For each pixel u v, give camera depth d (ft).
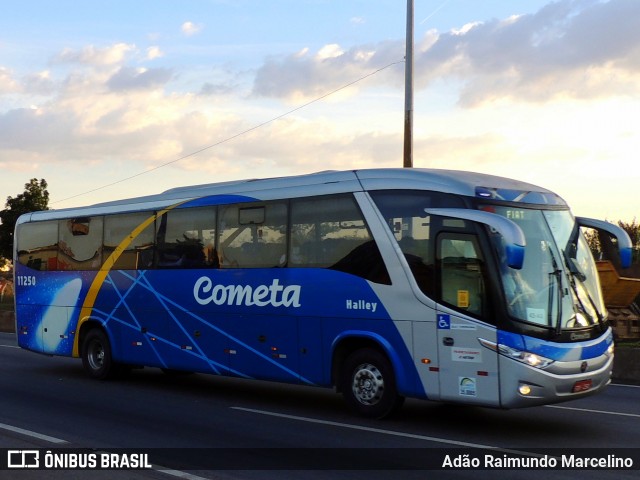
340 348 37.47
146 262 48.03
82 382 50.29
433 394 33.65
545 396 31.35
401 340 34.76
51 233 55.26
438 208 33.99
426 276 34.14
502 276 32.12
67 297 53.26
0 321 109.81
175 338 45.73
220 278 43.19
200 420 36.01
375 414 35.78
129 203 49.96
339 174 38.45
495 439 31.58
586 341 32.78
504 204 33.83
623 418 36.68
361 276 36.45
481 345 32.17
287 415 37.37
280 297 39.88
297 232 39.60
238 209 42.83
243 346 41.70
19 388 47.29
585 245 35.73
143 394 44.83
